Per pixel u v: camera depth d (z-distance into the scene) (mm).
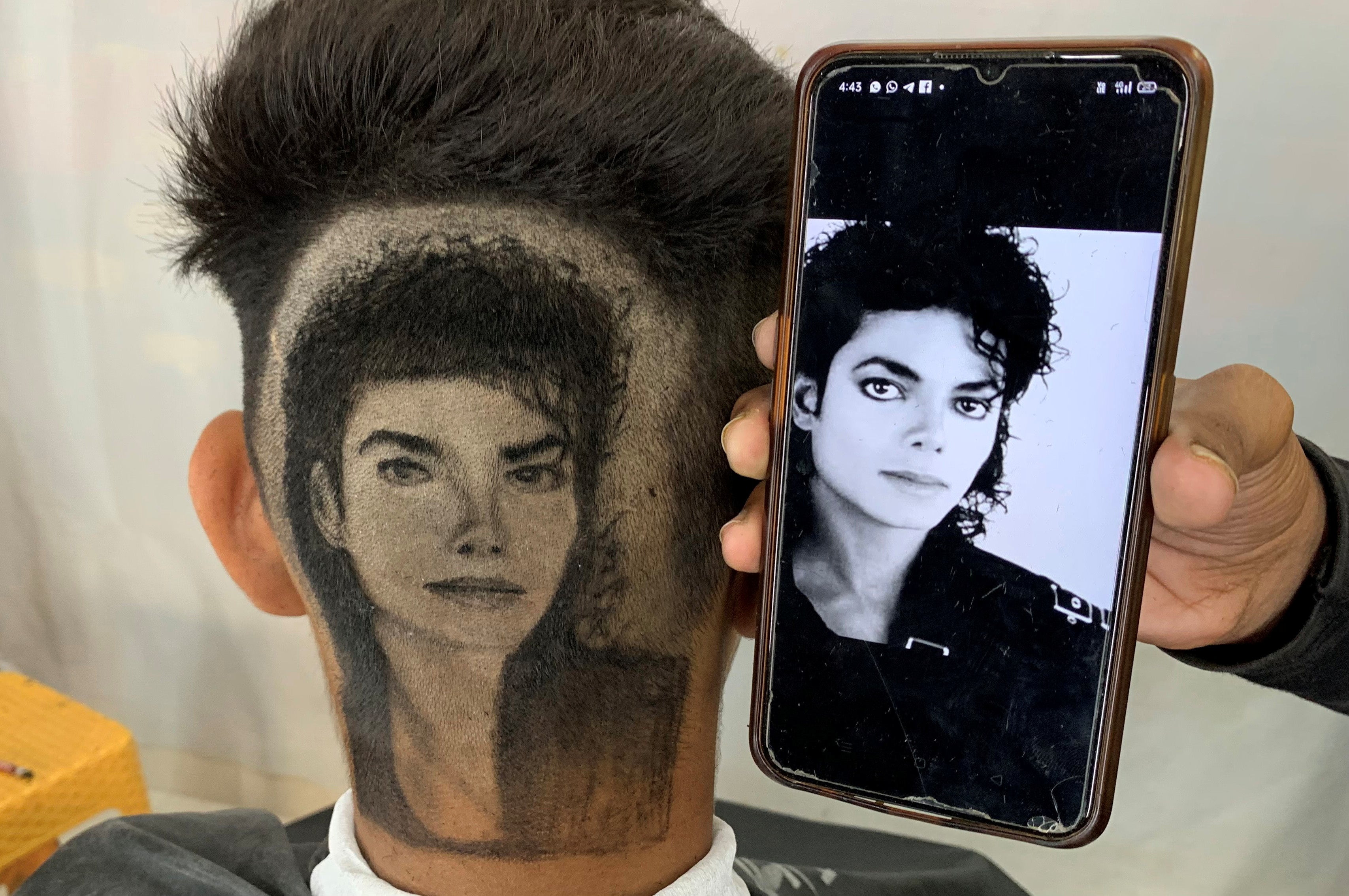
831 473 410
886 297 395
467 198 386
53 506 1016
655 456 413
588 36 392
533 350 392
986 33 694
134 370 949
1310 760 764
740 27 693
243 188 407
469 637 424
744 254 422
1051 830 410
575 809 451
